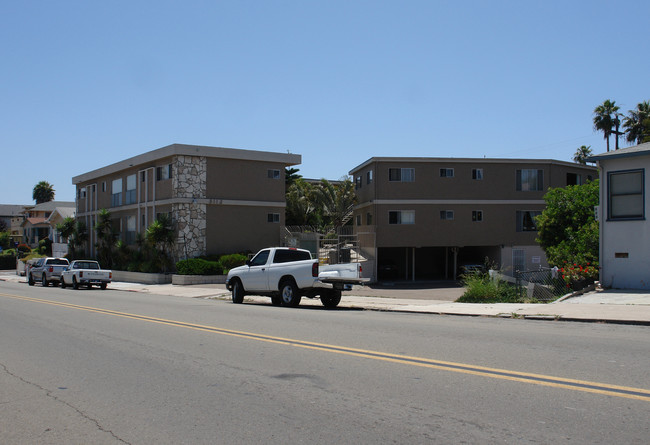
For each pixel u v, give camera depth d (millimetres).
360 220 41812
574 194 24531
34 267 35406
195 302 20578
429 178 37781
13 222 88562
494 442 4789
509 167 38562
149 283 33562
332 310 17016
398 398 6195
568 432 4984
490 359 8094
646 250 17547
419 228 37531
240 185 35594
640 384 6520
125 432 5359
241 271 19578
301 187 46531
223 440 5055
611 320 12125
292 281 17766
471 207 38094
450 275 42562
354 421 5461
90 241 46719
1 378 7672
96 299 21875
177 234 33531
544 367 7484
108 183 43656
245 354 8961
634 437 4840
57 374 7875
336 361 8227
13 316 15203
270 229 36719
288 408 5961
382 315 14914
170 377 7547
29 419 5824
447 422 5344
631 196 18016
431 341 9820
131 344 10242
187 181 33719
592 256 19500
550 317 12977
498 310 14789
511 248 38344
